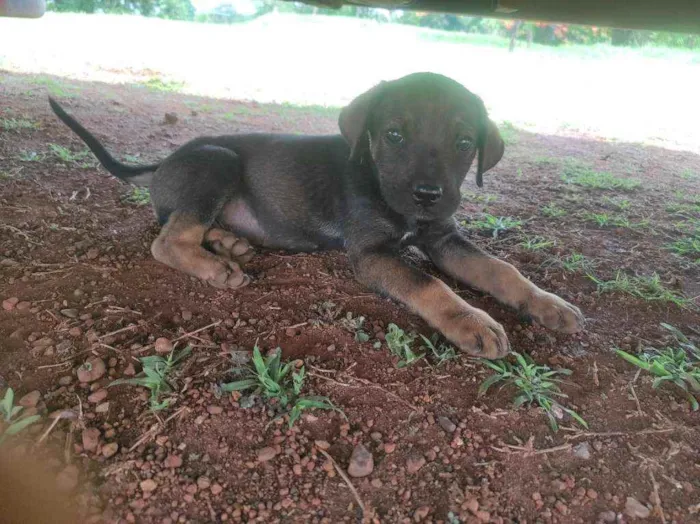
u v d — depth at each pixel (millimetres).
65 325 345
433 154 382
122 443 271
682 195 693
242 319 371
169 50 1667
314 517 246
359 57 1936
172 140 765
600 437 296
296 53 1899
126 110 890
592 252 509
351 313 385
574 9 543
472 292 429
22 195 509
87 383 304
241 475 261
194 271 400
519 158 848
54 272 400
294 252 476
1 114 738
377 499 256
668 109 1379
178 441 274
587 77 1835
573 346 369
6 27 1758
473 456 280
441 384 324
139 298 381
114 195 537
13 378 304
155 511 241
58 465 256
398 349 345
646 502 262
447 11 590
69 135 699
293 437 282
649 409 317
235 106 1049
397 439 286
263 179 463
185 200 431
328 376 325
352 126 423
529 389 321
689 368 353
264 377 307
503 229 543
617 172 802
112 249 437
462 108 399
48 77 1073
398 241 433
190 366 322
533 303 381
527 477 271
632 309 418
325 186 448
